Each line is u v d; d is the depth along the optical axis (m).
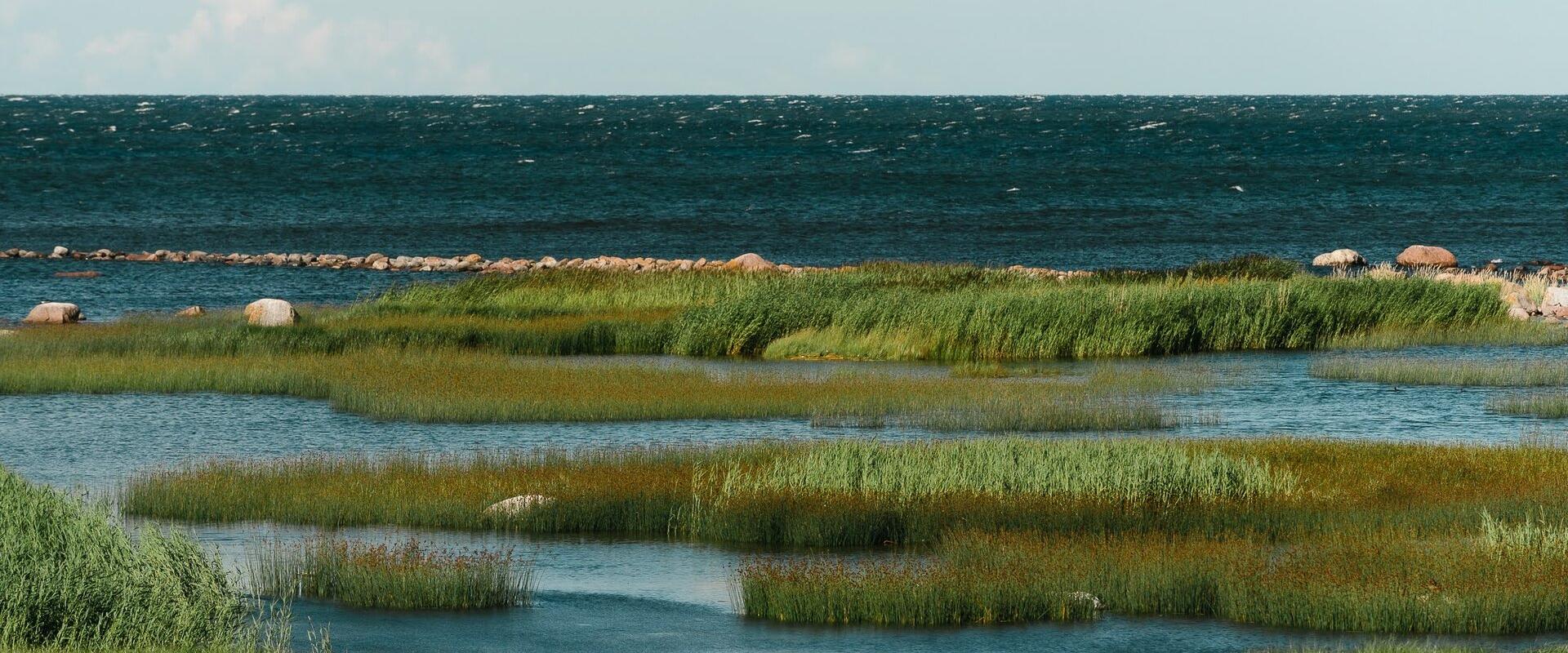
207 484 60.78
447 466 66.62
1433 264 183.62
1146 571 45.16
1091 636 41.62
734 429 81.75
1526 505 54.53
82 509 45.38
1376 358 110.06
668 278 144.12
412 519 56.88
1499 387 97.25
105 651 34.81
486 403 85.62
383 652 40.03
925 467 59.91
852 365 109.19
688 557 51.94
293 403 91.12
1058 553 47.66
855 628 42.88
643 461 66.94
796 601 43.81
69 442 77.75
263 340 111.06
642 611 44.72
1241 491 58.81
